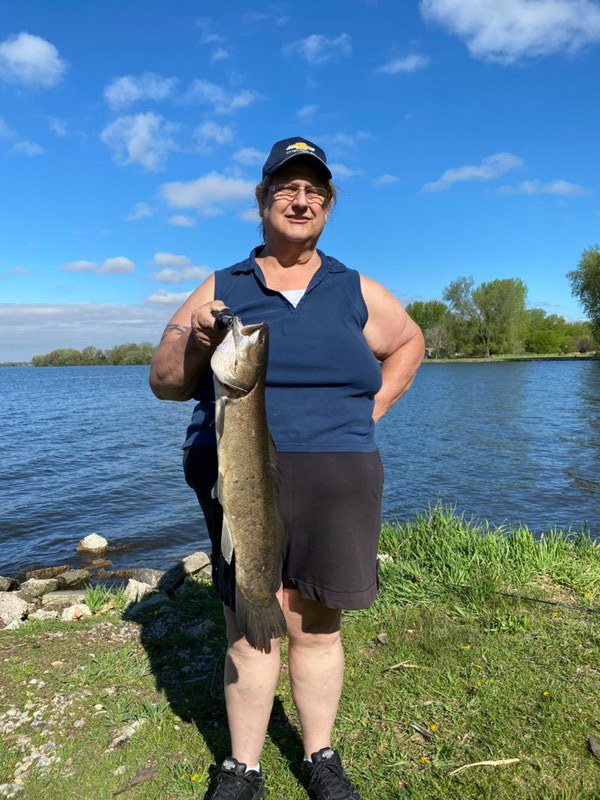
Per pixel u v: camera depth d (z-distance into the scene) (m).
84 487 15.41
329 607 2.35
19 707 3.20
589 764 2.67
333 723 2.75
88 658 3.74
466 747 2.82
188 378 2.45
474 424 25.33
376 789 2.60
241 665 2.49
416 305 117.31
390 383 2.86
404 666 3.53
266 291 2.48
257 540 2.23
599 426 23.86
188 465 2.52
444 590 4.53
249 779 2.50
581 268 67.56
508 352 103.94
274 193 2.42
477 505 12.49
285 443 2.37
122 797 2.57
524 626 3.93
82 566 9.86
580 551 5.44
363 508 2.39
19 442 23.69
